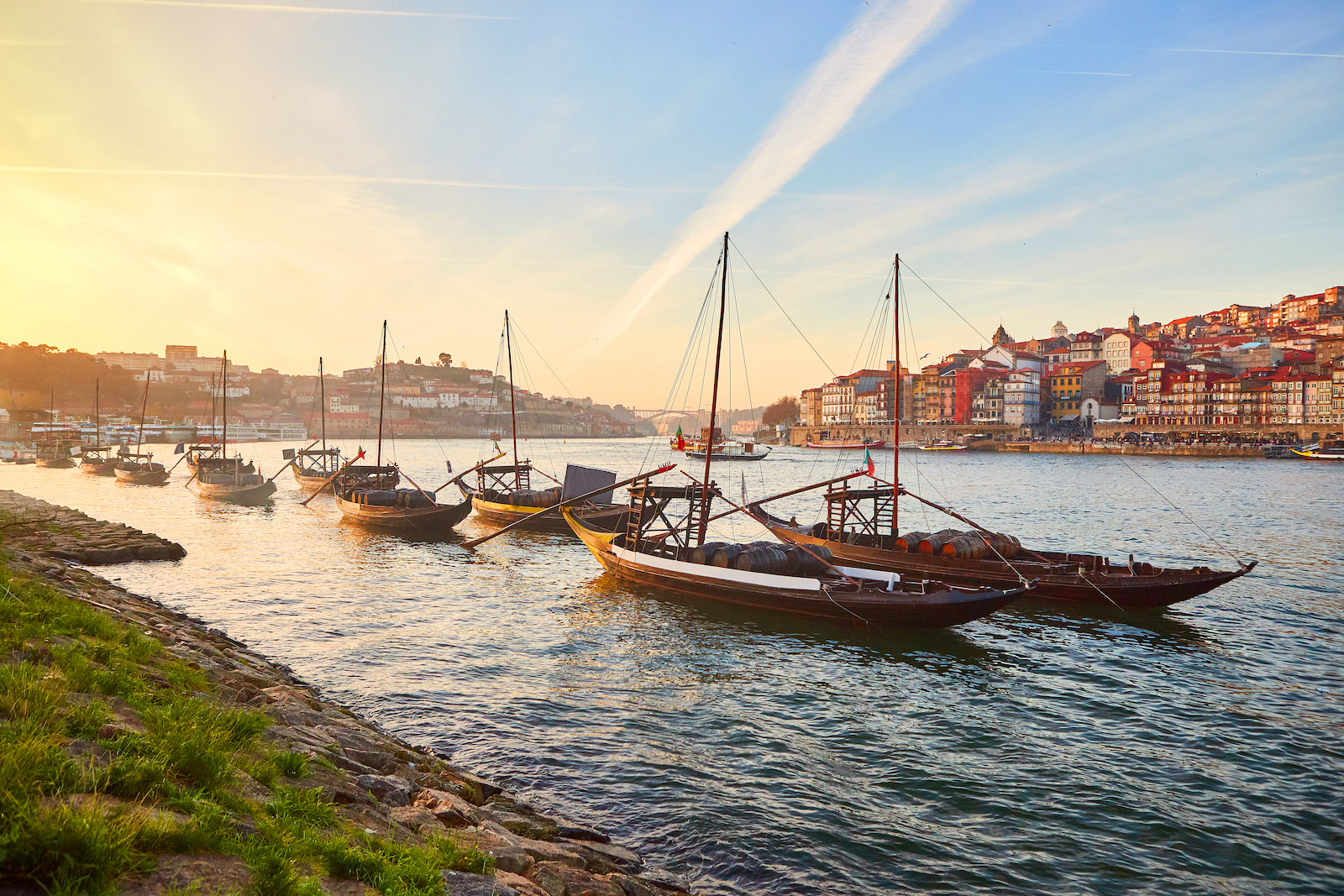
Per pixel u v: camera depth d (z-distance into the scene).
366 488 64.56
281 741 11.48
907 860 13.29
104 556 39.53
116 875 6.07
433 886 7.76
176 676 13.37
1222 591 36.09
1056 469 136.00
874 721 19.95
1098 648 26.97
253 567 40.31
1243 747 18.45
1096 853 13.66
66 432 160.88
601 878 10.81
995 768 17.14
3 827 6.07
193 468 97.62
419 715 19.50
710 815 14.64
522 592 35.22
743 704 21.09
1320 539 52.88
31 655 11.20
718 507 77.12
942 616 27.81
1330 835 14.43
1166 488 95.50
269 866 6.75
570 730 18.86
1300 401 164.25
